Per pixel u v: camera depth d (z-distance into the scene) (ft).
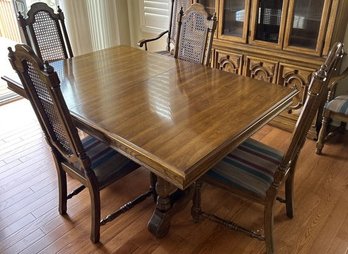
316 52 7.69
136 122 4.68
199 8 7.28
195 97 5.46
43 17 7.77
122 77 6.39
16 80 6.11
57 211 6.34
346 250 5.41
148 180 7.19
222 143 4.15
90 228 5.94
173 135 4.33
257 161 5.26
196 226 5.96
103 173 5.29
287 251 5.42
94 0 11.63
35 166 7.70
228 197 6.65
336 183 6.96
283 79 8.47
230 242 5.64
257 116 4.82
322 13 7.35
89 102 5.33
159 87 5.89
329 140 8.41
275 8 8.20
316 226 5.90
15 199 6.66
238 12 8.90
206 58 7.37
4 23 15.33
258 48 8.59
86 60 7.47
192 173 3.73
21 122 9.73
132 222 6.06
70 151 5.10
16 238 5.74
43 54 7.93
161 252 5.46
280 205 6.37
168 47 10.59
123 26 13.03
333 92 7.89
